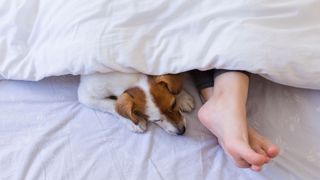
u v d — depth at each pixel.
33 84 1.09
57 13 1.01
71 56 0.96
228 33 0.92
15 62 1.04
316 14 0.96
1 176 0.93
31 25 1.06
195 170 0.94
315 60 0.92
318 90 1.02
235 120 0.89
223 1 0.95
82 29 0.96
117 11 0.97
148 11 0.96
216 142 1.00
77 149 0.97
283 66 0.92
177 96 1.05
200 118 0.97
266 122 0.99
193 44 0.95
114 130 1.01
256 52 0.90
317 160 0.92
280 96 1.02
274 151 0.85
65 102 1.07
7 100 1.06
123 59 0.94
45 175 0.93
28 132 1.00
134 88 0.99
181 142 0.99
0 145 0.98
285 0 0.95
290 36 0.92
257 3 0.93
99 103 1.03
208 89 1.04
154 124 1.03
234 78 0.94
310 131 0.96
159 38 0.96
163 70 0.95
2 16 1.07
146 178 0.92
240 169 0.94
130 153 0.97
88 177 0.92
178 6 0.96
